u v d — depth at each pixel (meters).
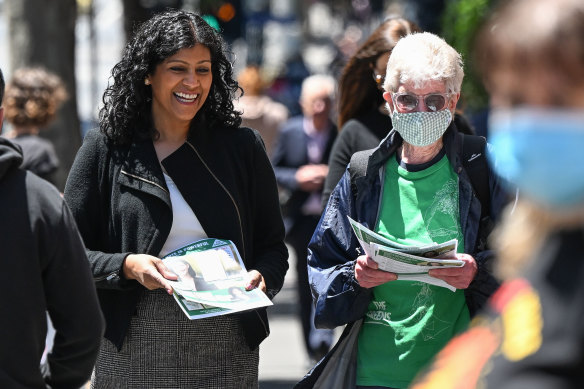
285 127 15.38
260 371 15.59
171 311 7.28
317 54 69.94
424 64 6.84
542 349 2.77
